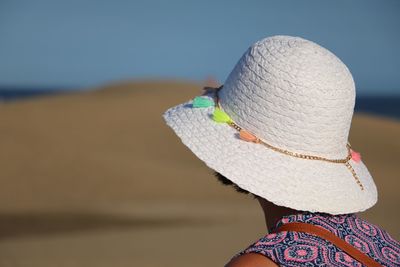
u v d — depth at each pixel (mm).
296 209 2191
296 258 1977
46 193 26797
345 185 2273
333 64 2301
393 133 44156
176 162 34750
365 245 2098
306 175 2254
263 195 2219
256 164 2279
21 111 43688
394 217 20156
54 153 33656
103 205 24547
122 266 12883
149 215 22484
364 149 39656
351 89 2318
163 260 13578
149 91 58031
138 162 33000
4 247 15633
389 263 2076
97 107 46469
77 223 21250
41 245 16000
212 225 19812
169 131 41344
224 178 2404
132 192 27328
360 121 47438
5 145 34438
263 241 2027
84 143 36594
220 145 2355
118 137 39000
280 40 2373
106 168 31047
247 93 2352
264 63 2314
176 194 27000
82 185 28281
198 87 60531
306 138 2279
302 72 2254
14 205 24453
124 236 17359
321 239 2055
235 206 24062
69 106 46469
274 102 2281
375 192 2408
